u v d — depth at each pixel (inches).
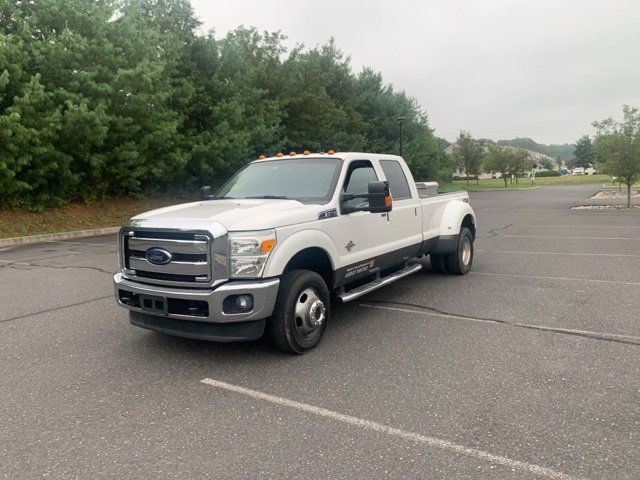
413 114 1804.9
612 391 145.9
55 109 580.1
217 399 146.7
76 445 122.0
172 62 756.0
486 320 221.5
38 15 623.8
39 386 157.6
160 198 860.0
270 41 1069.8
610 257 383.6
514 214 844.6
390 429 126.9
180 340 201.5
